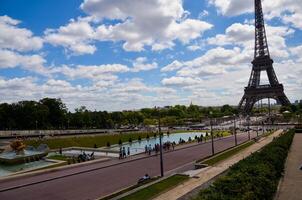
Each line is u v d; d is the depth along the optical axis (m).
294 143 100.94
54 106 194.12
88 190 48.50
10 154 84.69
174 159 79.06
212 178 48.75
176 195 39.53
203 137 143.25
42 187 50.91
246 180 31.16
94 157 82.94
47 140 110.81
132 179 55.81
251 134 161.38
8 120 175.12
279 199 35.91
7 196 45.94
